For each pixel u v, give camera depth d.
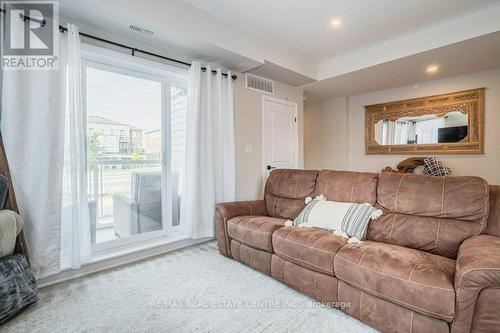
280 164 4.12
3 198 1.67
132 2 2.07
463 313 1.14
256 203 2.83
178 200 3.03
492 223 1.59
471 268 1.12
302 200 2.57
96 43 2.27
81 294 1.85
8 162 1.80
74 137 2.04
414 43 3.05
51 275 1.99
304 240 1.83
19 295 1.59
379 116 4.72
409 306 1.29
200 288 1.94
